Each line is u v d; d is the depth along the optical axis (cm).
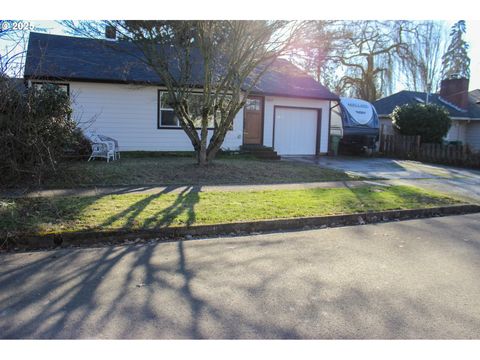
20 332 324
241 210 710
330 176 1196
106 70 1512
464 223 741
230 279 438
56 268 460
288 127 1900
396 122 2161
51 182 913
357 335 331
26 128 846
